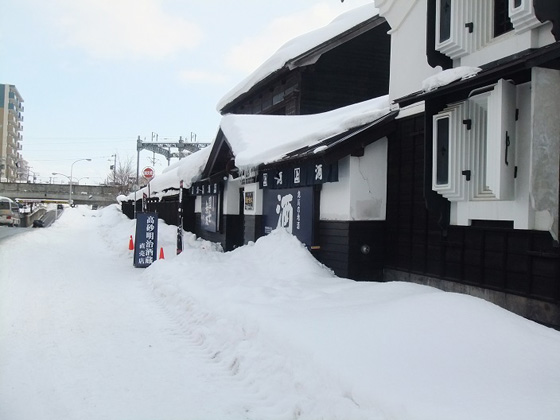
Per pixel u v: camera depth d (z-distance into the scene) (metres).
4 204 38.84
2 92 98.31
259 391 4.83
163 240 18.44
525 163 6.31
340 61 15.98
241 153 11.90
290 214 11.29
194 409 4.44
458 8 7.49
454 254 7.81
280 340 5.40
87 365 5.59
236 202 16.02
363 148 9.27
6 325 7.19
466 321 4.81
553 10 5.77
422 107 8.64
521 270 6.57
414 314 5.15
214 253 13.58
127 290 10.43
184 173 17.95
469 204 7.32
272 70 16.50
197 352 6.16
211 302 7.73
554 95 5.68
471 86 6.50
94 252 18.59
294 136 11.43
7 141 100.56
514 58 6.08
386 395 3.73
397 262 9.23
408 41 9.46
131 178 75.81
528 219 6.27
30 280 11.22
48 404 4.52
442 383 3.81
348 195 9.32
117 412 4.37
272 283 8.65
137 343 6.49
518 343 4.39
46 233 28.95
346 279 8.90
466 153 7.10
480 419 3.18
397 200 9.27
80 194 78.12
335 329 5.26
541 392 3.55
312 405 4.23
